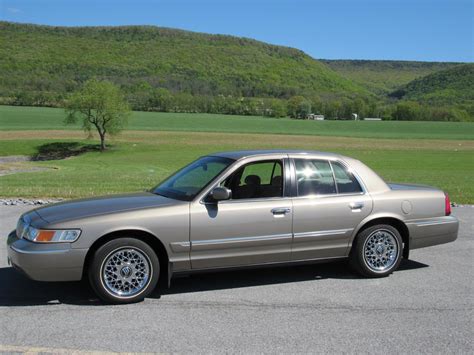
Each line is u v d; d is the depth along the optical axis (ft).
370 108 480.23
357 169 19.90
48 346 12.97
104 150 225.56
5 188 49.65
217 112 460.14
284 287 18.38
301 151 19.56
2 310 15.75
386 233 19.76
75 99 231.09
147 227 16.52
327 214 18.72
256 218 17.71
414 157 180.24
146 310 15.81
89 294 17.39
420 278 19.71
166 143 246.06
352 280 19.35
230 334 13.87
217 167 18.58
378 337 13.76
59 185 53.72
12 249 16.28
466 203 43.06
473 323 14.89
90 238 16.01
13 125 298.35
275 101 485.97
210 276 19.77
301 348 12.97
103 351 12.68
